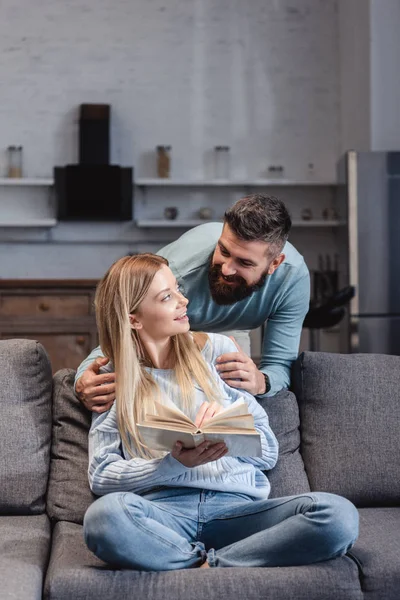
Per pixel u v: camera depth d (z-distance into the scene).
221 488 2.18
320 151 6.62
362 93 5.99
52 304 5.69
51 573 1.94
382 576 1.98
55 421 2.48
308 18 6.59
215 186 6.54
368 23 5.83
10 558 2.02
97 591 1.88
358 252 5.49
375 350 5.49
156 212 6.52
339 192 5.97
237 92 6.58
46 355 2.55
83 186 6.17
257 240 2.34
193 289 2.61
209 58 6.55
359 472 2.47
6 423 2.38
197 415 2.12
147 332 2.30
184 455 2.03
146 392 2.25
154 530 1.98
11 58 6.44
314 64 6.60
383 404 2.55
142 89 6.51
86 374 2.35
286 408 2.55
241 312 2.67
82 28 6.48
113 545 1.93
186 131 6.55
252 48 6.57
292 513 2.04
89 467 2.23
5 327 5.66
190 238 2.67
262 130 6.59
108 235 6.50
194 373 2.31
